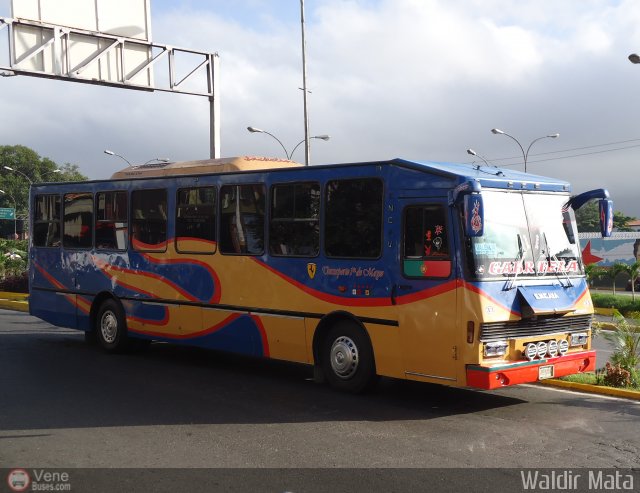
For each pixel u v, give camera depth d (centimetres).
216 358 1258
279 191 1023
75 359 1238
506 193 869
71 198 1374
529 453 682
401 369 877
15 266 3050
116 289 1277
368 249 913
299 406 877
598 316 2353
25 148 10456
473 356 803
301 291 988
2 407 866
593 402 903
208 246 1119
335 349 957
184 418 816
